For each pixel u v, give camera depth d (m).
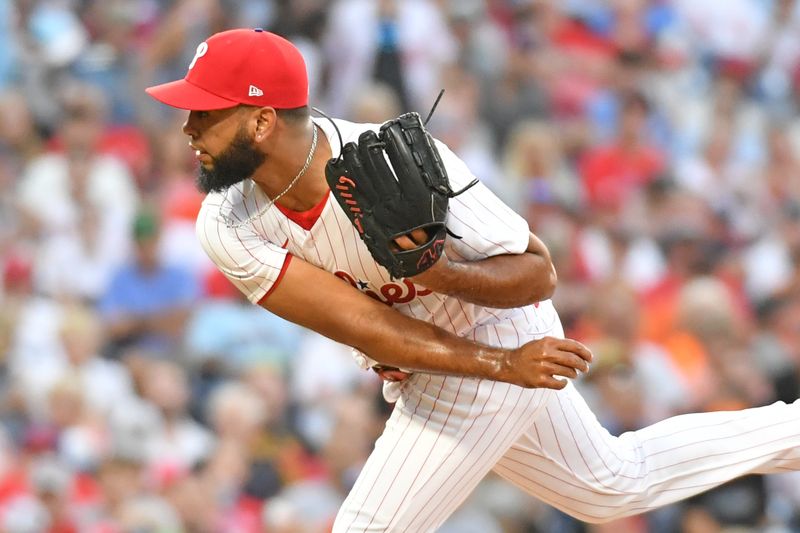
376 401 29.66
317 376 31.97
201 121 14.73
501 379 15.11
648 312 37.34
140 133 39.91
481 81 44.16
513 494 27.80
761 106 51.53
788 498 30.94
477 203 14.95
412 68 42.94
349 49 42.88
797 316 37.81
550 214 39.56
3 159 38.59
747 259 42.19
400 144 14.04
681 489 17.02
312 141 14.99
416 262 14.15
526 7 48.12
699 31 51.91
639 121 45.53
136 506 27.42
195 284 34.62
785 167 48.81
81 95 37.47
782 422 16.89
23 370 31.12
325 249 15.33
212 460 28.81
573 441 16.62
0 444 29.09
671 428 17.05
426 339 15.23
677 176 44.38
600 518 17.20
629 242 39.72
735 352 33.47
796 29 53.81
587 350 14.98
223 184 14.92
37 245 35.81
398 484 16.20
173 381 30.84
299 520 26.88
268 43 14.68
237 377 31.95
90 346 31.70
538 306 16.42
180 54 41.97
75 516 27.62
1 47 41.28
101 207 36.22
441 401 16.08
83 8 43.56
